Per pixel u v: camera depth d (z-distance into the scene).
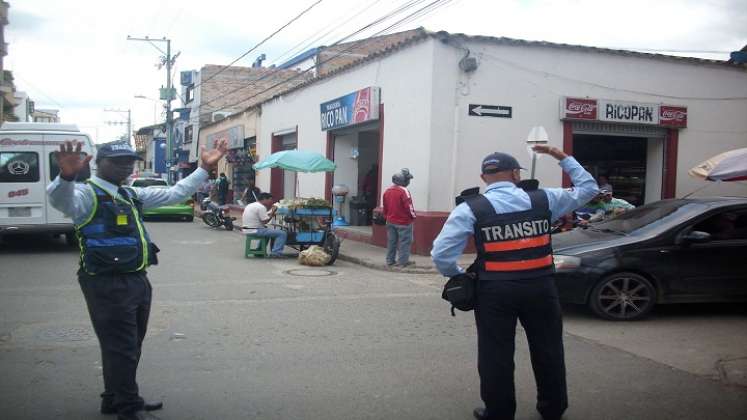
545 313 4.03
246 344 6.27
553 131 13.77
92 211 3.96
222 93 36.97
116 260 3.94
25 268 11.04
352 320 7.41
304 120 19.88
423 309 8.11
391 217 11.55
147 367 5.49
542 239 4.00
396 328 7.05
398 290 9.52
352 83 16.42
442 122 12.88
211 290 9.13
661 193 15.00
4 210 12.72
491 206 3.96
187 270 11.05
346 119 16.19
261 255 13.01
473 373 5.50
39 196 12.92
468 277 4.04
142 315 4.27
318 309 7.98
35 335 6.45
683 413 4.66
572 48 13.73
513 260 3.92
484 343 4.00
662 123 14.52
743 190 15.43
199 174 4.53
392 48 14.06
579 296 7.49
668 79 14.70
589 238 8.02
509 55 13.31
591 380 5.38
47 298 8.37
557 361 4.12
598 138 16.33
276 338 6.52
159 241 16.08
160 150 50.47
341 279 10.45
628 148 16.06
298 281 10.11
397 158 14.11
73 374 5.27
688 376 5.51
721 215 7.80
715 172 7.04
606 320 7.59
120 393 4.02
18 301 8.16
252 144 25.73
